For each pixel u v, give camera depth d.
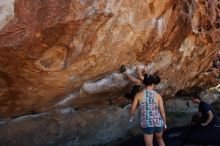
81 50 4.55
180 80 7.87
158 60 6.46
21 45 4.00
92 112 6.79
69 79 5.00
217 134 7.49
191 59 7.29
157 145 6.65
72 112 6.27
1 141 5.45
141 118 6.27
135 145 7.09
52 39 4.14
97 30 4.52
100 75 5.58
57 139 6.20
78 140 6.69
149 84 6.22
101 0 4.29
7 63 4.19
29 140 5.78
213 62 8.79
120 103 7.25
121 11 4.68
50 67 4.48
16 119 5.54
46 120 5.89
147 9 5.12
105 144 7.27
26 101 5.05
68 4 4.05
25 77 4.51
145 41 5.62
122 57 5.50
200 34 6.80
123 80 6.09
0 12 3.79
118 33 4.90
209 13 6.75
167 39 6.09
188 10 6.05
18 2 3.87
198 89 9.45
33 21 3.97
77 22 4.16
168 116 9.05
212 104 10.16
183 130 7.69
